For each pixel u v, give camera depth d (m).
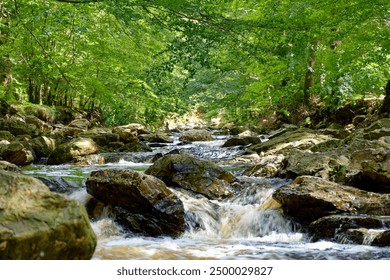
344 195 5.80
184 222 5.70
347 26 10.95
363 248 4.72
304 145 11.04
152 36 11.35
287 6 10.27
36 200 3.02
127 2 7.89
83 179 8.11
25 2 12.47
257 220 5.91
